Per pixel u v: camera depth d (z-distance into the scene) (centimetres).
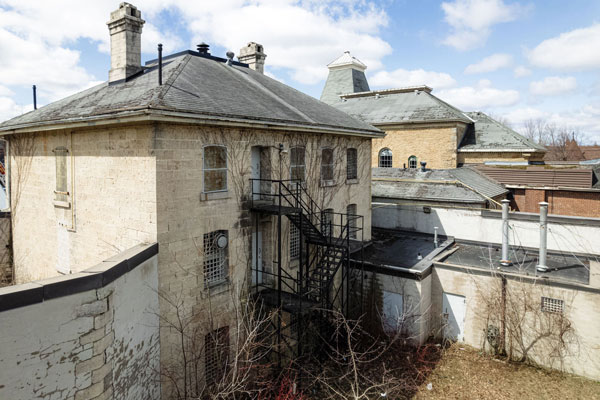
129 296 880
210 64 1633
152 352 1005
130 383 885
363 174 1945
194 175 1132
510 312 1462
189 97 1152
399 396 1264
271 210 1248
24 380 645
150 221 1050
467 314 1566
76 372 718
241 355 1222
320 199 1642
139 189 1072
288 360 1419
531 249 1900
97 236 1224
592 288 1309
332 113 1859
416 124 3297
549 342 1391
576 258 1717
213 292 1203
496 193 2411
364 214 1973
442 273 1619
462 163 3256
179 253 1099
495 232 2023
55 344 683
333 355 1509
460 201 2172
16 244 1636
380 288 1642
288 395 1182
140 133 1054
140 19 1466
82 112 1211
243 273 1303
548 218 1839
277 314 1288
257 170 1405
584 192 2353
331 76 4616
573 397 1238
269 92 1653
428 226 2234
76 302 711
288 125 1364
